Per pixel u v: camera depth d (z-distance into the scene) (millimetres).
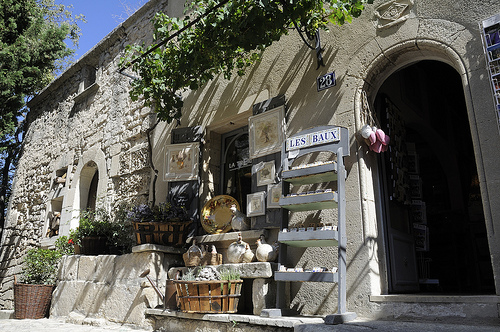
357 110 4434
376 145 4270
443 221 7129
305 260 4457
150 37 7922
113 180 7750
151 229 5277
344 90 4609
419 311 3539
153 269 5070
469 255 6910
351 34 4727
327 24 4949
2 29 10148
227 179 6047
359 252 4051
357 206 4184
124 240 6504
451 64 4113
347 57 4691
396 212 4785
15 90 10516
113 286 5438
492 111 3561
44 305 6645
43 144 10609
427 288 5867
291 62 5246
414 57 4359
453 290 6727
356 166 4297
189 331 4336
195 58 4605
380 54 4414
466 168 7625
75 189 8727
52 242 8758
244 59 5676
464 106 8156
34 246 9523
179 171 6066
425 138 6984
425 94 6781
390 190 4594
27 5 10703
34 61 10945
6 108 10477
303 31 4781
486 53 3633
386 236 4332
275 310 3889
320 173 4004
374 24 4547
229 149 6156
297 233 3891
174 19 4996
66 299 6156
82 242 6500
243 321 3830
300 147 4273
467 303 3307
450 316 3359
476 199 7398
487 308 3205
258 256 4371
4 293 9930
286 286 4508
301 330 3236
